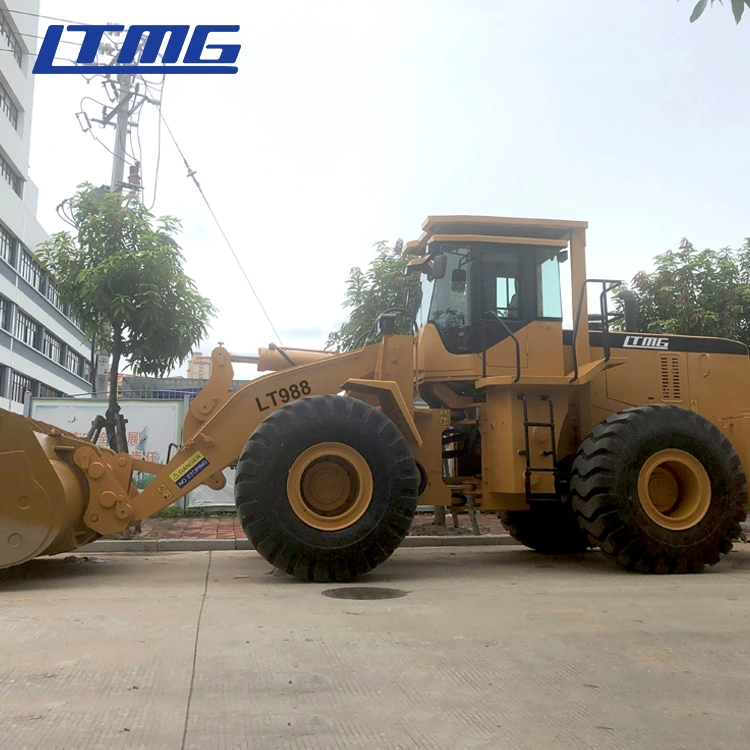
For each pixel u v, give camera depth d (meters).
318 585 5.64
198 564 6.98
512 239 6.98
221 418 6.33
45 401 11.75
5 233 28.20
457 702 2.94
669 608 4.78
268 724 2.69
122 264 8.58
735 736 2.62
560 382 6.52
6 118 28.11
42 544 5.41
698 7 2.74
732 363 7.75
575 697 3.01
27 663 3.41
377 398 6.69
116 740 2.53
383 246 11.16
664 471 6.61
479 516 12.16
